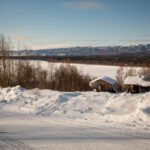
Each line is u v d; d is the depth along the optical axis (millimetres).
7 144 9844
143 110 12906
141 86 27609
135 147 8984
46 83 38469
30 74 38719
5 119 14531
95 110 15523
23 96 21125
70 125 12523
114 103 15547
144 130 11055
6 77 36719
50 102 17906
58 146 9352
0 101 20203
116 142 9570
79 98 17828
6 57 37281
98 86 31859
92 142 9680
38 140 10195
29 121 13836
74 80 40812
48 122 13406
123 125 11977
